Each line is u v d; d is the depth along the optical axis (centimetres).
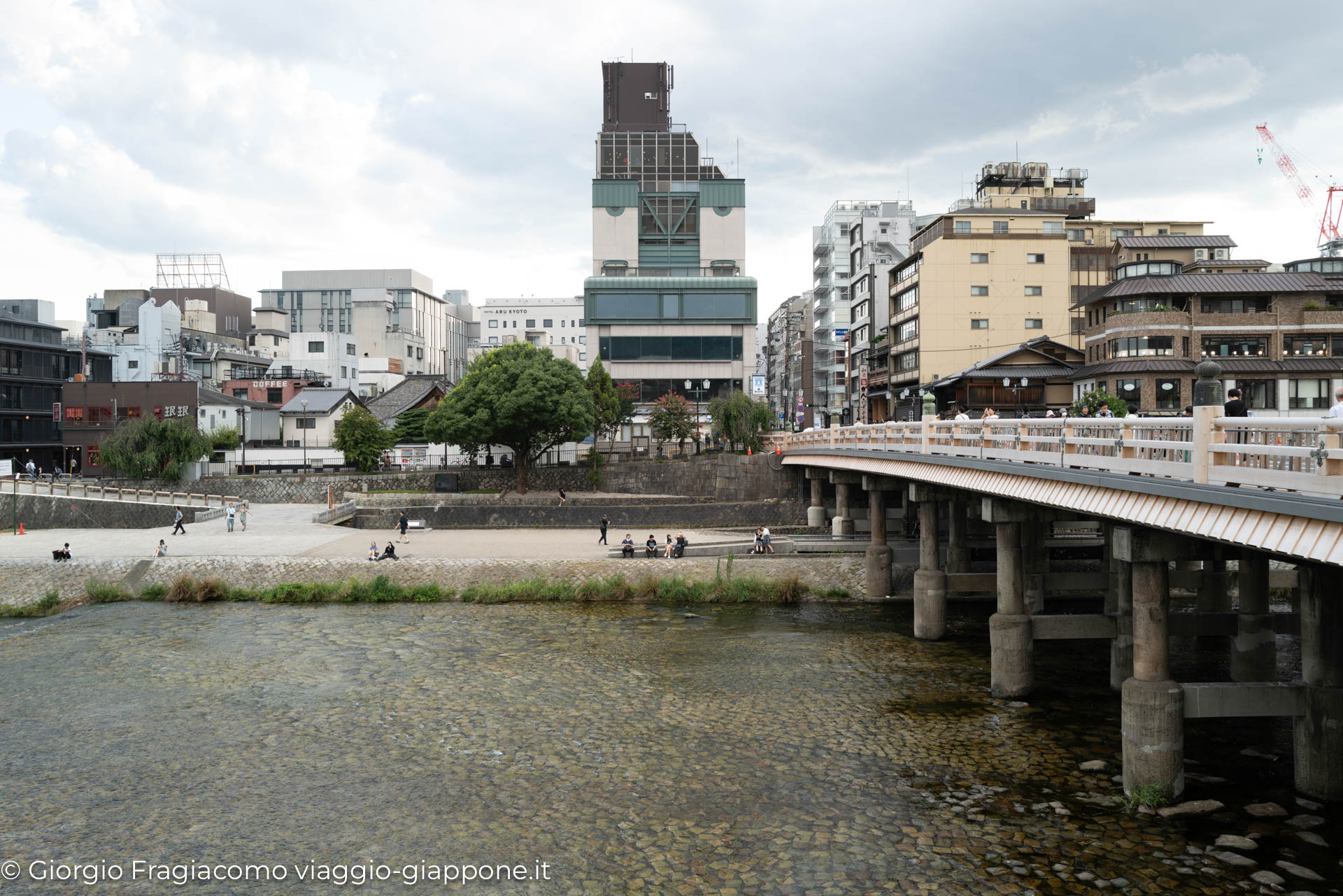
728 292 9969
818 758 2464
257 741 2681
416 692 3138
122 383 8550
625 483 7756
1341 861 1816
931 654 3575
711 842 1992
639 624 4169
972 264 7925
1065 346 7156
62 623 4275
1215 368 1686
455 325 19800
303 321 17725
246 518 6419
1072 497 2217
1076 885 1752
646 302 9931
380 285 17825
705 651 3647
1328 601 2066
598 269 10756
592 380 8319
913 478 3600
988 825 2027
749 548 5234
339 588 4750
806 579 4841
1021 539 3028
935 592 3819
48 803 2286
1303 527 1365
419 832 2083
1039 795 2183
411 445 8794
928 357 7900
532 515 6844
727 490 7150
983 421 2870
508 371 7206
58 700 3094
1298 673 3212
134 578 4912
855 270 11406
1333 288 5966
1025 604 3047
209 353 12038
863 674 3284
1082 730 2655
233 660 3584
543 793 2278
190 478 7838
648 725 2767
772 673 3316
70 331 14425
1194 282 6119
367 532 6303
